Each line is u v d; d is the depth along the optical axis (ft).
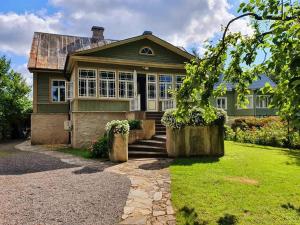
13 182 22.75
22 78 88.12
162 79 55.31
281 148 45.34
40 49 65.57
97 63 49.67
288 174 24.54
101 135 48.47
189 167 27.07
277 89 13.28
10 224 14.49
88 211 16.29
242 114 98.37
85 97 48.21
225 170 25.75
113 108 50.34
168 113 33.73
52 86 61.11
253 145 48.57
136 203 17.58
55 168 28.71
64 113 61.16
